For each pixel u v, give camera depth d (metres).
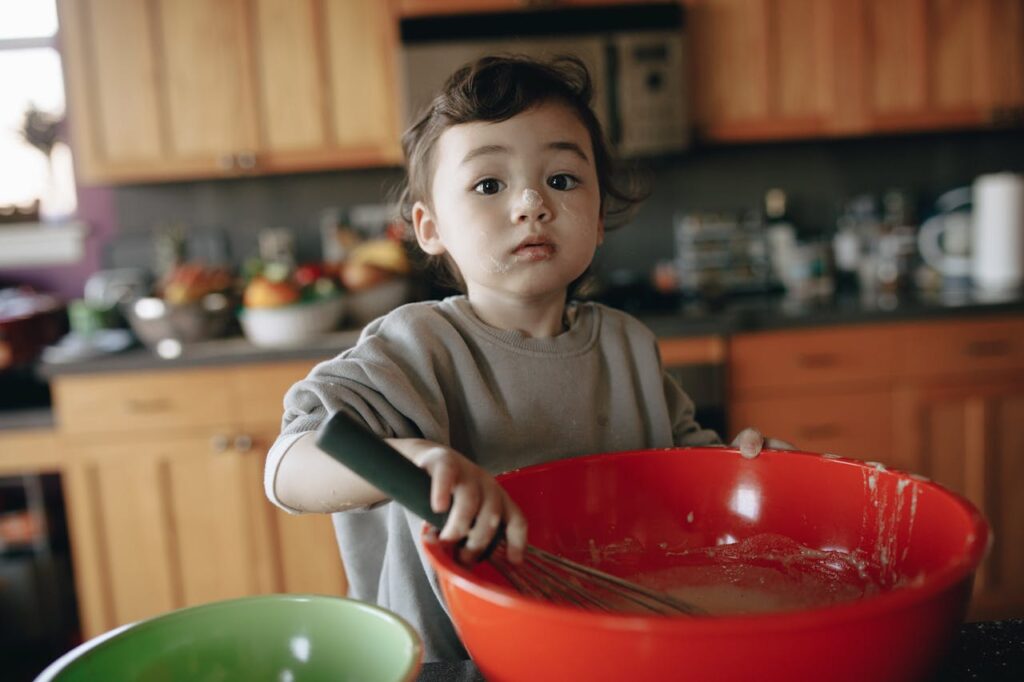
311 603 0.52
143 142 2.45
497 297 0.77
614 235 2.85
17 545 2.32
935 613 0.41
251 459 2.20
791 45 2.53
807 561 0.67
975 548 0.46
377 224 2.81
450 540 0.51
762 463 0.69
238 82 2.44
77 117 2.43
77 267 2.79
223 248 2.81
